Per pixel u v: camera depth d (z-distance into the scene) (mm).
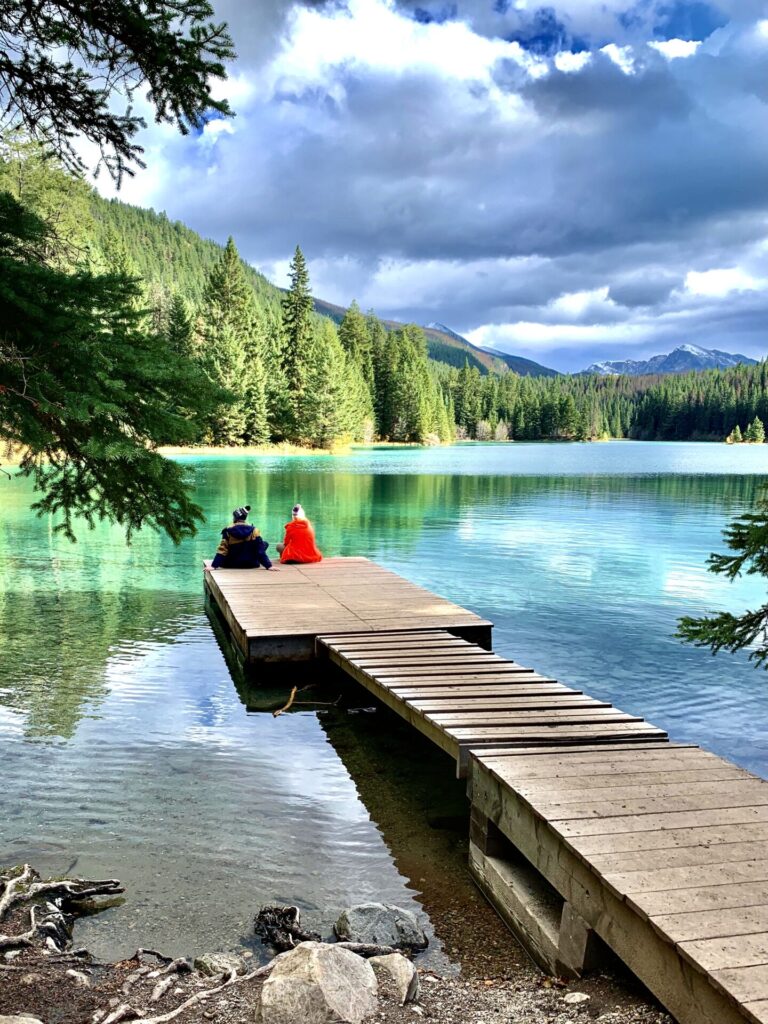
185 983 2961
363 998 2701
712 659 8102
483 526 19141
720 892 2777
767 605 5152
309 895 3840
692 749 4457
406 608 9094
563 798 3635
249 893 3816
